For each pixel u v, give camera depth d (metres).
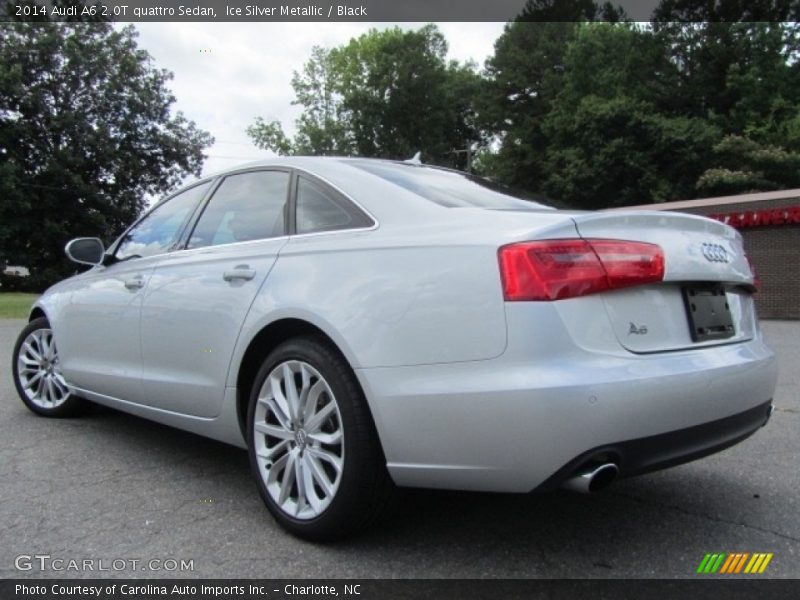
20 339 4.83
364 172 3.09
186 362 3.35
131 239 4.20
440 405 2.31
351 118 55.38
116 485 3.36
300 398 2.75
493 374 2.23
